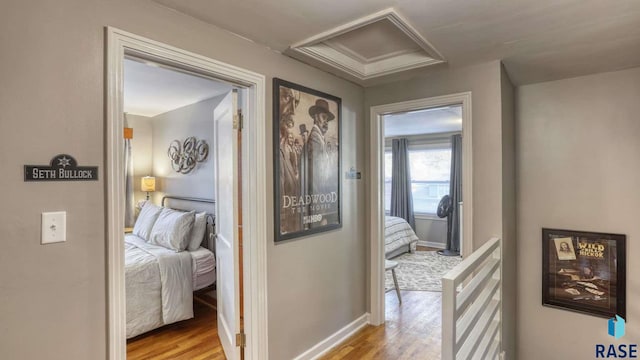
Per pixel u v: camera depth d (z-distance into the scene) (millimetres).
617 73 2523
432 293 3979
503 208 2389
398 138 6805
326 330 2645
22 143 1199
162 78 2973
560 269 2730
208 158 3713
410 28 1821
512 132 2783
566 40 1993
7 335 1183
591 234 2611
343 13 1681
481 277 1961
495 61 2350
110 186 1402
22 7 1198
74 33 1318
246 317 2129
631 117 2477
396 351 2639
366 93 3070
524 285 2887
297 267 2369
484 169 2408
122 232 1446
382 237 3141
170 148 4355
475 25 1802
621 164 2510
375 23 1994
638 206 2449
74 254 1323
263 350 2109
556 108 2754
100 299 1391
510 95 2715
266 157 2131
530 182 2861
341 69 2539
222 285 2592
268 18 1731
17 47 1188
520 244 2902
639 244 2453
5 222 1170
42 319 1252
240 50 1955
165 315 2904
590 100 2619
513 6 1602
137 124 4629
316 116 2486
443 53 2207
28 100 1211
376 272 3084
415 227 6797
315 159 2482
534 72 2572
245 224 2121
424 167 6703
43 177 1244
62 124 1287
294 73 2318
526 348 2879
